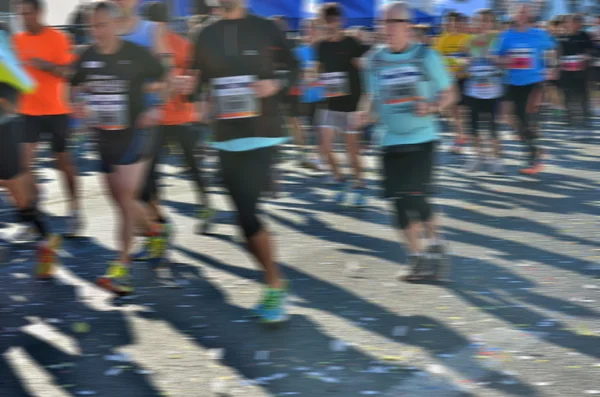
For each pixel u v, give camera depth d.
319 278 7.09
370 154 14.12
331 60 10.17
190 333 5.77
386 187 6.91
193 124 8.60
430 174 6.88
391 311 6.17
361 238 8.52
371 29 16.14
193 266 7.51
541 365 5.07
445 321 5.92
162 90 6.55
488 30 12.13
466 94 12.30
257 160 5.84
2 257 7.93
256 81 5.82
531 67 11.81
